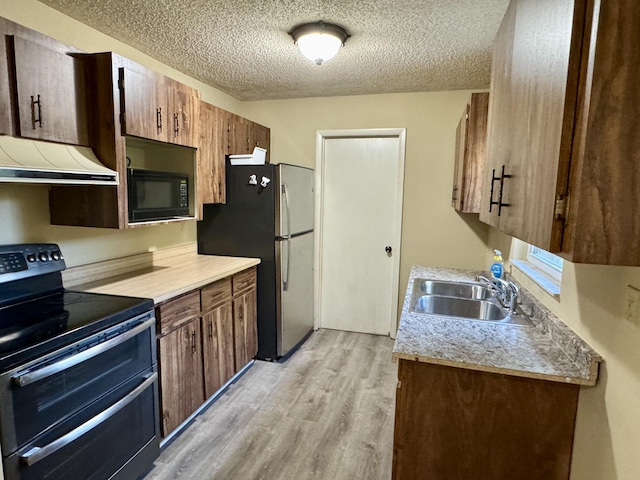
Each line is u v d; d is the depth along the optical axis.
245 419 2.40
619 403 1.08
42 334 1.40
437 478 1.48
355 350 3.47
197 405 2.35
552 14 0.88
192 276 2.41
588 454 1.24
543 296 1.80
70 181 1.62
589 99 0.77
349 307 3.92
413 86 3.28
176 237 3.03
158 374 2.01
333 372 3.04
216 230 3.19
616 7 0.74
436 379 1.43
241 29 2.21
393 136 3.60
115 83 1.86
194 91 2.48
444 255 3.57
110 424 1.65
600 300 1.22
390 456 2.08
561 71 0.82
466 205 2.43
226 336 2.66
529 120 1.04
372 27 2.14
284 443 2.18
